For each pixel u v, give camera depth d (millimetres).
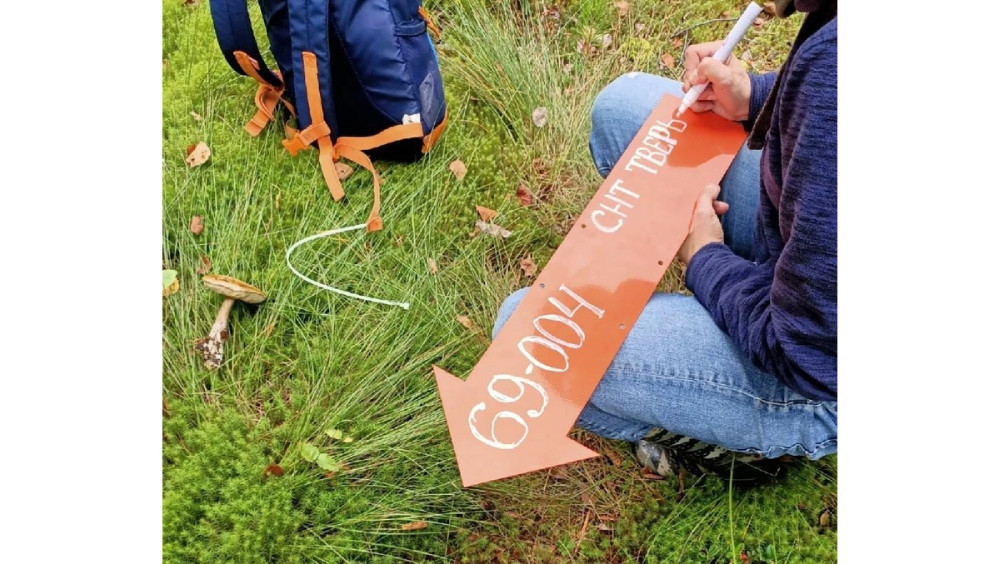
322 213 1858
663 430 1452
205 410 1592
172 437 1555
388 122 1888
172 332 1661
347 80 1837
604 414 1412
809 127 974
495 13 2234
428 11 2186
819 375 1055
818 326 1028
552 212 1991
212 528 1458
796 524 1633
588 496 1652
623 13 2318
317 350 1688
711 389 1263
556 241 1965
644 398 1289
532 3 2283
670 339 1276
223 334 1679
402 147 1939
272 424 1634
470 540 1569
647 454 1675
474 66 2121
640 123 1656
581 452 1216
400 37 1800
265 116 1916
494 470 1206
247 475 1518
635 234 1402
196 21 2018
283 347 1709
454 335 1755
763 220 1241
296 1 1685
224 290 1644
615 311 1321
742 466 1619
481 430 1236
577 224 1416
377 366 1673
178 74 1954
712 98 1527
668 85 1686
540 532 1611
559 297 1340
